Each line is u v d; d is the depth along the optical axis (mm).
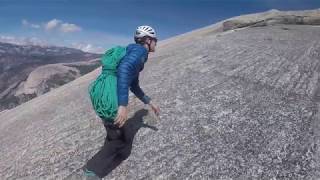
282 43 15688
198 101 10461
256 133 8562
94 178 7746
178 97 10891
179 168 7652
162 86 12117
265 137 8367
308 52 14242
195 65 13711
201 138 8586
